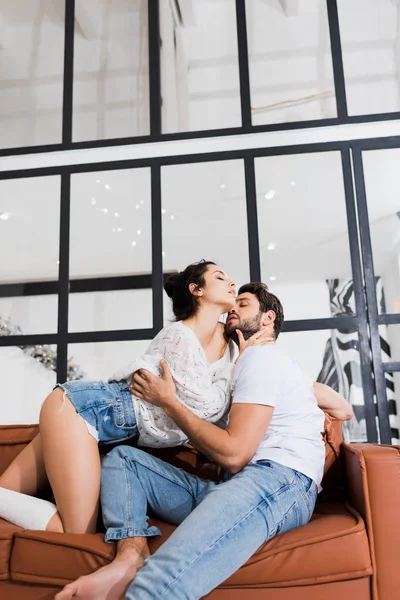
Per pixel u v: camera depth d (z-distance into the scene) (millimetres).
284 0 3439
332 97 3275
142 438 1746
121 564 1317
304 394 1681
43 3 3686
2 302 3230
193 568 1243
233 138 3248
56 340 3139
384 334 2932
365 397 2857
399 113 3170
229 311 1963
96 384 1719
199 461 1884
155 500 1611
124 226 3236
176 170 3258
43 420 1655
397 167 3121
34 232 3305
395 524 1416
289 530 1459
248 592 1362
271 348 1705
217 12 3480
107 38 3568
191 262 3127
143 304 3121
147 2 3582
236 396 1559
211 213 3172
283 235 3096
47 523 1549
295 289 3021
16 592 1425
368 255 3008
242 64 3365
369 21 3373
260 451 1564
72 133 3430
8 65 3611
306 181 3150
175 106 3381
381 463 1466
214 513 1333
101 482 1606
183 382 1674
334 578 1367
